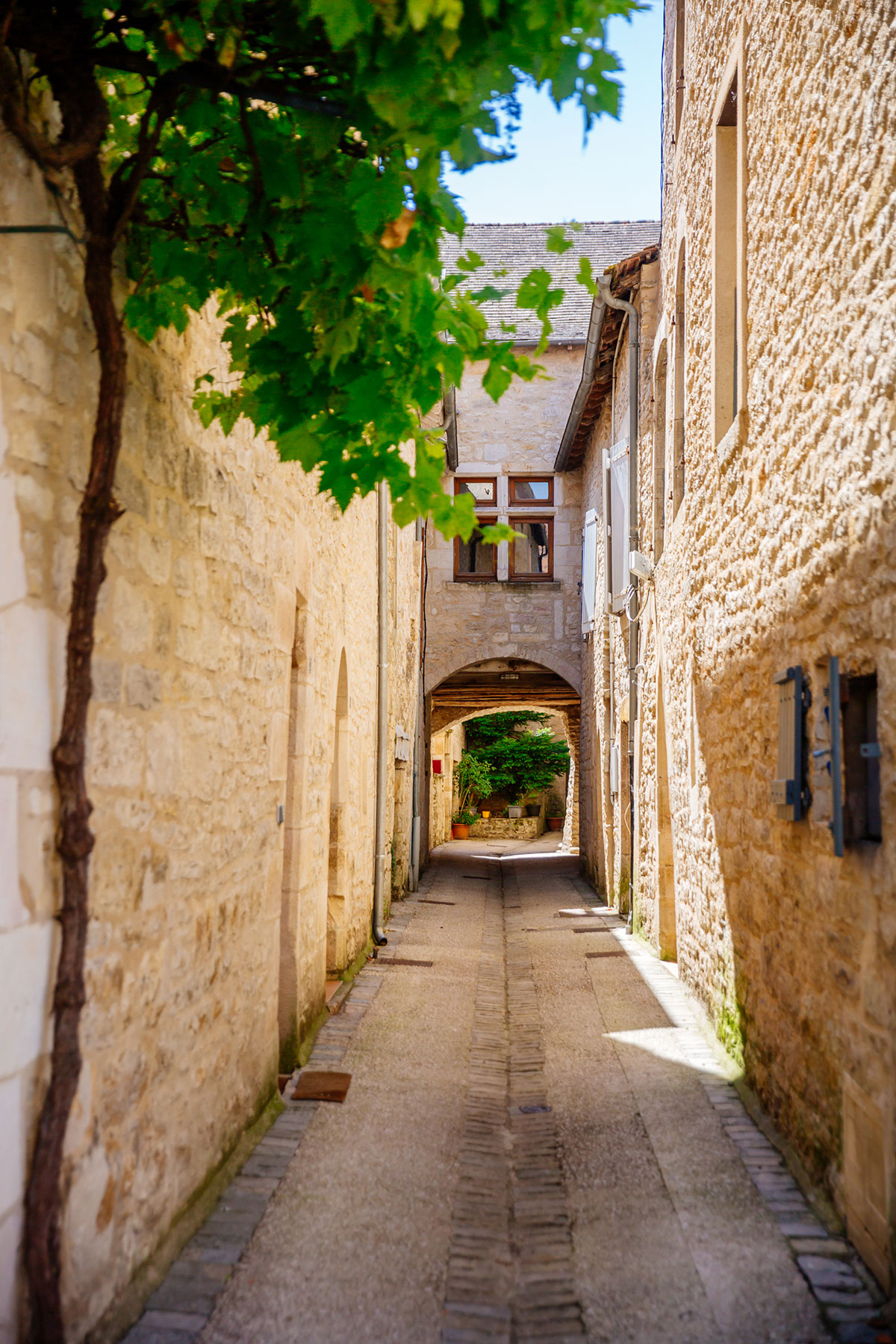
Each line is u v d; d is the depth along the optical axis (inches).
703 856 261.7
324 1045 237.1
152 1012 126.1
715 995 243.9
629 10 84.0
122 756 116.3
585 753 679.7
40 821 95.7
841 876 141.4
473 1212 152.3
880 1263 123.4
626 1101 199.5
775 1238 137.3
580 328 701.9
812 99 151.0
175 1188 134.8
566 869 781.3
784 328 170.4
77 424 103.6
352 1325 117.6
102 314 101.9
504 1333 117.5
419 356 115.0
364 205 95.4
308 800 234.7
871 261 125.8
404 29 79.4
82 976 99.7
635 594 423.8
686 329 287.3
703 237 256.4
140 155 103.1
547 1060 233.3
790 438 167.6
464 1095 208.7
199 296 117.7
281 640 197.6
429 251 103.3
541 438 693.3
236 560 163.3
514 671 731.4
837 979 142.9
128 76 110.0
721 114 233.3
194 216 115.3
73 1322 102.6
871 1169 127.0
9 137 90.0
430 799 916.0
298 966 222.8
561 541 690.2
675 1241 138.0
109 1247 112.3
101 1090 110.4
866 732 138.5
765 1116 184.5
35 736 95.0
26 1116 93.5
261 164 107.8
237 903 165.8
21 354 92.0
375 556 393.7
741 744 211.3
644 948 375.2
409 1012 274.2
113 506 102.3
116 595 114.5
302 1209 147.9
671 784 323.3
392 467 119.3
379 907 381.4
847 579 138.4
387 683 394.6
